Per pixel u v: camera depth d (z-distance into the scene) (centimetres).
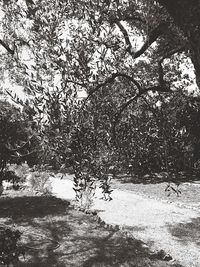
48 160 333
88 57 371
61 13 367
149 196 1414
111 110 418
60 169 340
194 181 1558
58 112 321
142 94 521
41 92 325
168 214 1135
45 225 945
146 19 513
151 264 668
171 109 473
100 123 383
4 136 749
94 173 357
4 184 1781
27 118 322
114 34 399
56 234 860
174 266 673
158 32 558
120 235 858
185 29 346
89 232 880
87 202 1159
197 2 322
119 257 698
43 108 319
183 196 1376
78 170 343
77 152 337
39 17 358
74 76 350
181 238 882
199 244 831
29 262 665
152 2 492
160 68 626
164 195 1404
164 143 443
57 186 1839
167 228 973
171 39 471
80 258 693
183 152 447
